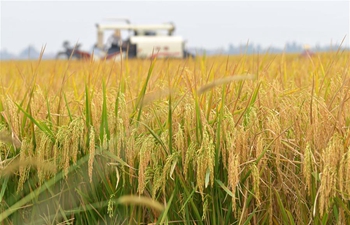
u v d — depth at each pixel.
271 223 3.13
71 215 3.42
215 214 3.22
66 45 24.64
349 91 3.58
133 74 5.52
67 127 3.29
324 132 3.21
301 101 3.66
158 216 3.22
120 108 3.43
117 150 3.21
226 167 3.12
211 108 3.50
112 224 3.28
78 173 3.31
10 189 3.43
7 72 6.79
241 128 3.02
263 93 3.52
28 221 3.43
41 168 3.16
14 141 3.31
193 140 3.21
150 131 3.08
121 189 3.27
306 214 3.20
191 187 3.21
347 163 2.88
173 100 3.59
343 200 3.14
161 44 28.17
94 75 4.21
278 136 3.04
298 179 3.29
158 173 3.10
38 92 3.76
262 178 3.24
